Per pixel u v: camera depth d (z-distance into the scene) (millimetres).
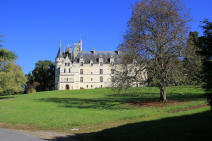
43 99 45469
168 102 28047
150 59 26719
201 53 11391
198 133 10438
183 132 11008
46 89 106625
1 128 18516
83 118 21203
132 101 34094
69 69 89938
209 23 11273
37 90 103000
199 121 13141
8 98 53281
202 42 11398
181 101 28453
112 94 49406
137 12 28234
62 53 97562
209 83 10586
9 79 48531
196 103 24625
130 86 28812
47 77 106188
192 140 9531
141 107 26438
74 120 20422
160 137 10789
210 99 10602
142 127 13938
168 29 26984
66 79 89250
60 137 14000
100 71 92062
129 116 20438
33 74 104562
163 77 25391
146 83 28297
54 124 19141
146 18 27750
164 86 27359
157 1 27562
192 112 17641
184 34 26172
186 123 13047
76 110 27359
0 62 50219
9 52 50625
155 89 50844
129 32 28797
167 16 26531
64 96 51156
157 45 26672
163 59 26406
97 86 91000
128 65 29000
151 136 11258
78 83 89688
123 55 28984
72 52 97750
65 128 17609
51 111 27312
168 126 12938
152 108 24750
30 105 35375
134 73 28938
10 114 26328
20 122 20844
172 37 26219
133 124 15695
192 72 25344
